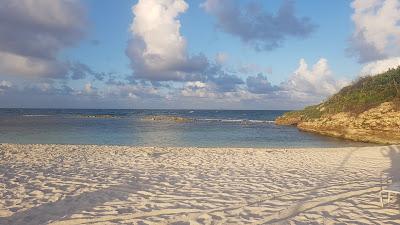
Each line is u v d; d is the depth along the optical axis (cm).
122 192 807
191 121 6156
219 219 614
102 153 1538
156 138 2855
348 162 1337
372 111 2652
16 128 3756
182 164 1248
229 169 1152
